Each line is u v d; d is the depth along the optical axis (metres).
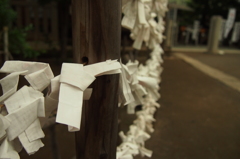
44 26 5.77
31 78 0.57
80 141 0.72
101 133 0.71
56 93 0.58
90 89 0.61
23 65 0.61
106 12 0.61
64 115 0.51
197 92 4.02
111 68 0.62
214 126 2.73
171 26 7.98
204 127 2.69
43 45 5.64
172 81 4.68
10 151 0.52
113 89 0.68
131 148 1.10
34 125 0.56
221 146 2.29
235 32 9.87
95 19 0.61
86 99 0.63
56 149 1.71
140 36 1.21
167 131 2.55
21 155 1.90
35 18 5.64
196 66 6.14
